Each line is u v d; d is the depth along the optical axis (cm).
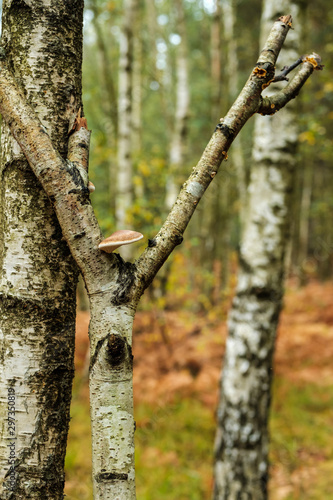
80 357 749
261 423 344
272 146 344
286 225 348
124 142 734
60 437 114
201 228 1339
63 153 116
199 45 1762
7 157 117
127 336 106
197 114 1546
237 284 360
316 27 1202
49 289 114
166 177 723
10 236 114
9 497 108
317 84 1138
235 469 339
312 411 654
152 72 1080
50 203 115
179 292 734
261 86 116
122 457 101
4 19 119
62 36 117
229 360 353
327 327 1016
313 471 491
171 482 458
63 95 117
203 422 574
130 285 107
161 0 1376
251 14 1469
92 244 107
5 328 113
